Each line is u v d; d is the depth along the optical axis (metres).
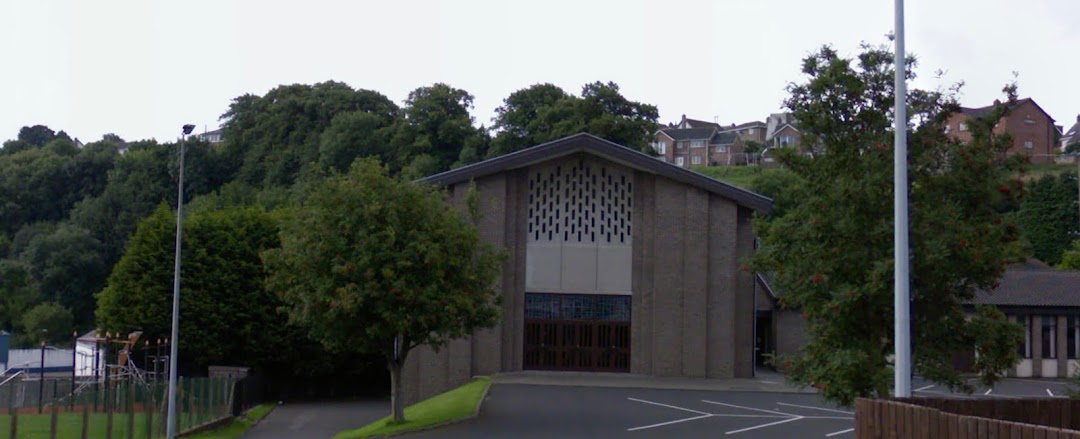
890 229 17.30
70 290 72.12
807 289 18.14
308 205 29.42
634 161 41.25
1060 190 69.81
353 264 28.09
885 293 17.12
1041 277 47.38
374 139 79.25
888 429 13.48
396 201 29.23
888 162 17.78
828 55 19.12
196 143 85.50
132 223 76.38
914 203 17.75
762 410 31.62
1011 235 17.78
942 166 18.23
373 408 45.44
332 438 30.91
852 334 17.89
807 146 19.11
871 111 18.34
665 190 41.88
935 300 17.86
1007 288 46.34
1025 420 14.56
